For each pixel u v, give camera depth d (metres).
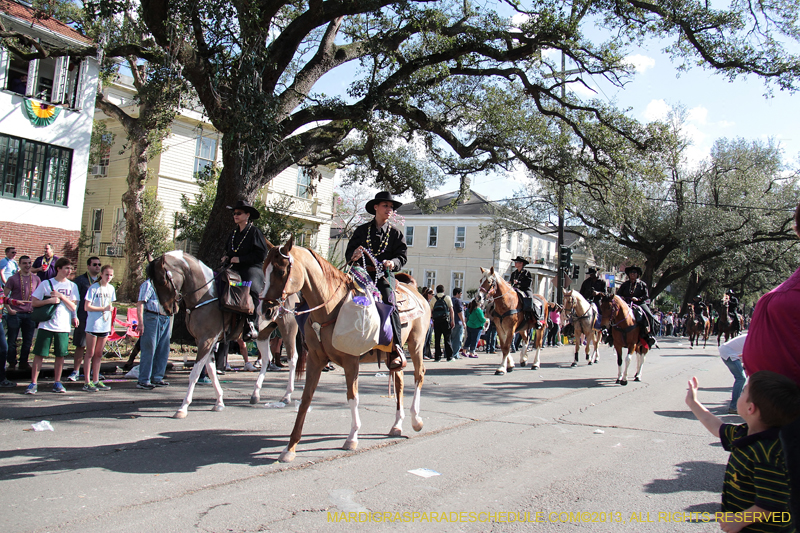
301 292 5.64
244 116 11.23
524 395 9.81
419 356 6.75
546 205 33.47
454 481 4.95
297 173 28.72
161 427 6.38
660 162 17.91
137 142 20.06
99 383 8.70
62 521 3.76
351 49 15.60
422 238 44.34
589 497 4.71
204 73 12.05
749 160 37.28
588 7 14.77
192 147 25.50
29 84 16.56
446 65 15.05
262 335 8.05
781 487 2.65
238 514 4.01
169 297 6.93
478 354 17.91
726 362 8.78
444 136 17.00
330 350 5.57
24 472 4.69
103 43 13.64
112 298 8.68
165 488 4.46
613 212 19.22
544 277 49.75
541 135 17.55
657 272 49.47
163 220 23.59
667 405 9.41
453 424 7.22
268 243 7.99
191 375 7.04
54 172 17.25
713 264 40.78
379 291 5.95
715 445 6.67
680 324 42.31
